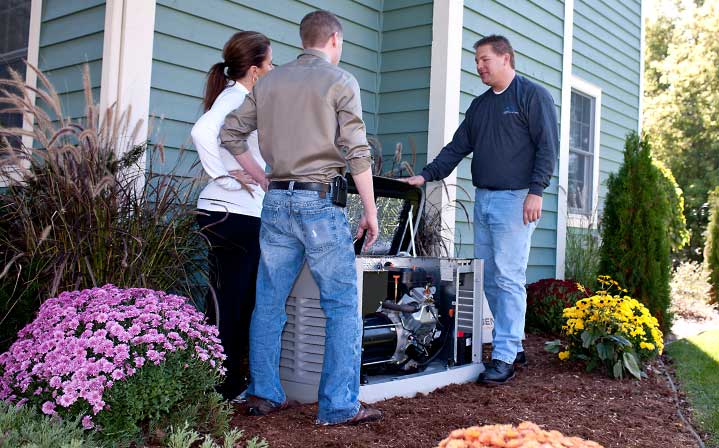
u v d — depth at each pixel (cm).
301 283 315
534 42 684
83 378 227
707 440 306
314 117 266
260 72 318
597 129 885
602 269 646
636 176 630
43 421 208
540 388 376
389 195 379
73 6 425
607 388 391
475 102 423
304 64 275
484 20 596
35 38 455
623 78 966
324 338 309
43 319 258
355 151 265
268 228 279
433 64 544
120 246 317
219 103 302
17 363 245
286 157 269
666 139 2148
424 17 553
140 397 234
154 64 407
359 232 285
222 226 306
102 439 229
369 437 264
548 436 162
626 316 427
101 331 239
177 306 278
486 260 420
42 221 319
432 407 317
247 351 361
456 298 372
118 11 385
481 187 413
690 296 1010
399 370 352
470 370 381
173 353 251
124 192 324
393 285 362
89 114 324
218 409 266
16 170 327
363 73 565
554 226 732
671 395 388
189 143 425
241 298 313
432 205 500
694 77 2098
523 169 398
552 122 391
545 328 573
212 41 441
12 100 317
